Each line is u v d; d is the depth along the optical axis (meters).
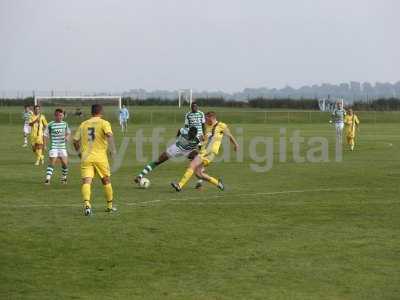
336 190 21.89
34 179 25.09
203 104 127.19
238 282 11.32
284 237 14.53
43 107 88.56
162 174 27.03
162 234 14.78
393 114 102.12
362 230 15.26
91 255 12.96
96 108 17.59
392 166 30.44
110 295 10.66
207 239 14.32
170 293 10.76
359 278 11.52
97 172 17.44
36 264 12.33
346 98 122.62
